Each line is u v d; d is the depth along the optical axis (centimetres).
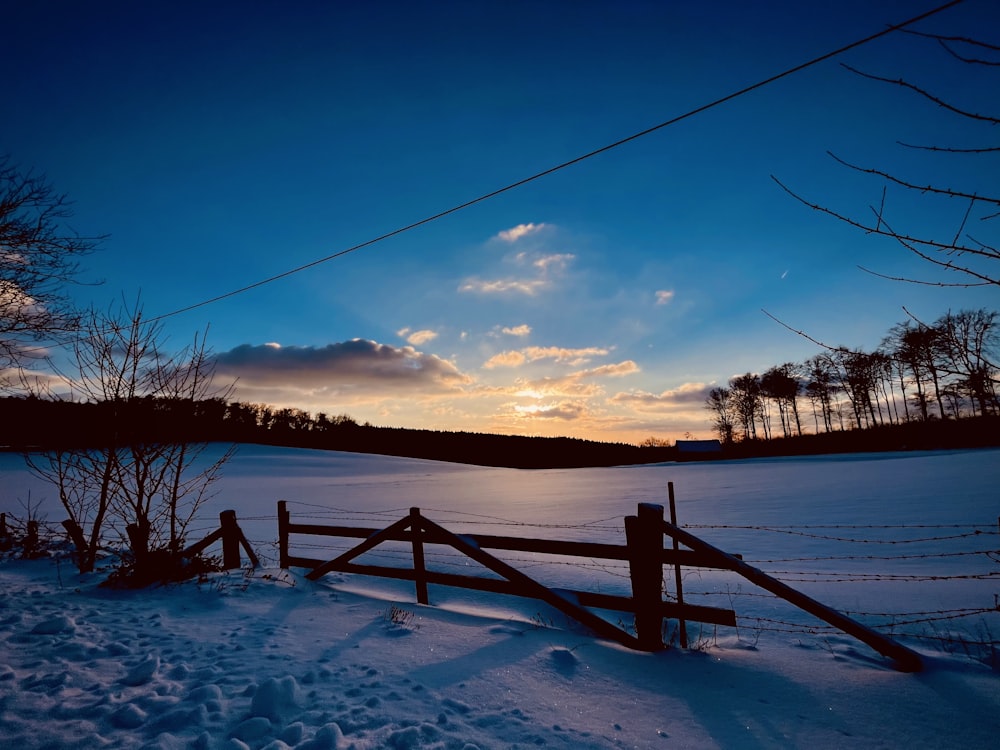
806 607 425
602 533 1272
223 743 316
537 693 385
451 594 712
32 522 952
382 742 320
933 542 981
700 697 379
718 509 1655
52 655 431
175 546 708
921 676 397
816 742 323
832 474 2792
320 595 639
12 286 693
